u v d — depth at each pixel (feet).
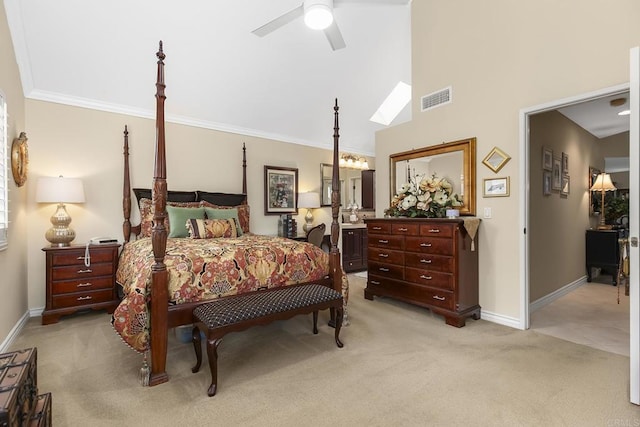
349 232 18.38
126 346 8.29
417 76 12.41
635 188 5.72
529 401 5.80
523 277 9.46
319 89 14.97
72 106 11.46
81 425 5.20
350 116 17.60
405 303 12.12
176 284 6.97
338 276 9.54
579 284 14.75
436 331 9.30
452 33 11.21
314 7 7.92
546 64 8.93
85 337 8.89
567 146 13.64
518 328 9.51
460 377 6.68
